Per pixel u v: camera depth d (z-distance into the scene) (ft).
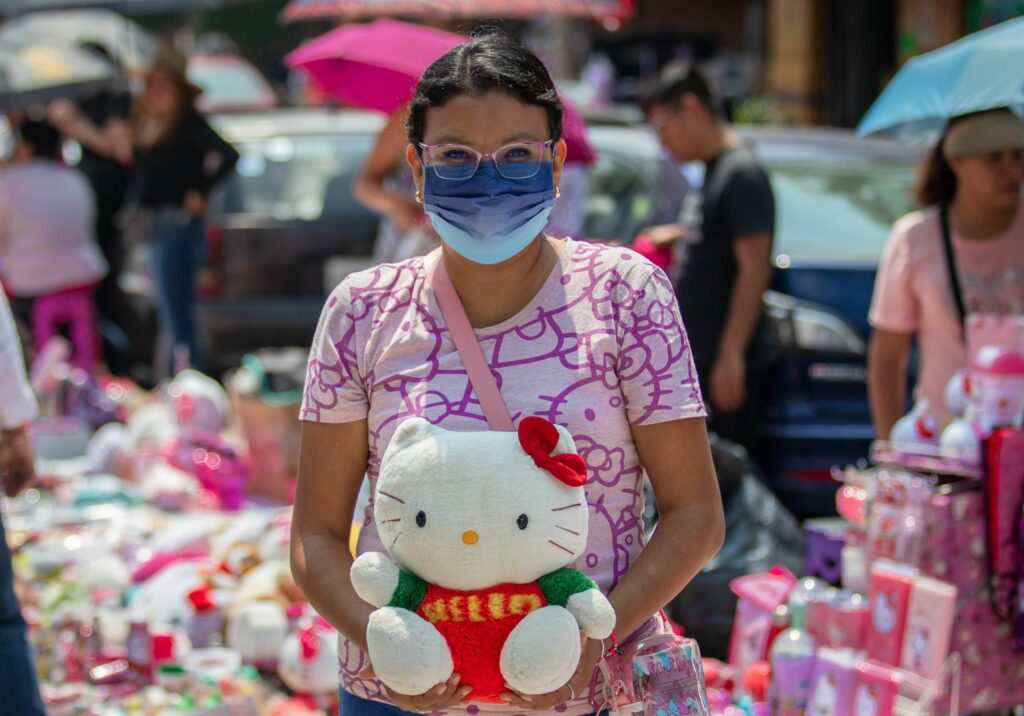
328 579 7.47
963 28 49.70
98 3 36.91
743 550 14.44
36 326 29.25
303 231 26.84
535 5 25.79
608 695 7.50
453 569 6.75
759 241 17.69
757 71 72.13
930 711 11.69
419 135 7.47
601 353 7.27
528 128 7.24
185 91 26.89
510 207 7.16
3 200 28.76
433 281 7.52
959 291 13.93
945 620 11.68
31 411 12.53
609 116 25.99
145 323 33.19
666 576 7.18
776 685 12.05
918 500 12.34
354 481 7.79
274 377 21.31
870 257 20.10
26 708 11.30
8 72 29.86
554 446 6.86
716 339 18.21
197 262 27.20
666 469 7.36
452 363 7.36
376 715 7.66
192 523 18.25
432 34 21.24
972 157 13.61
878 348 14.76
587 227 23.54
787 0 56.34
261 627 14.66
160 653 14.23
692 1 85.56
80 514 18.92
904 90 14.49
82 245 29.60
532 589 6.81
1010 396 12.41
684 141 18.26
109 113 34.09
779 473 19.29
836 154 23.58
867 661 12.37
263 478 21.16
